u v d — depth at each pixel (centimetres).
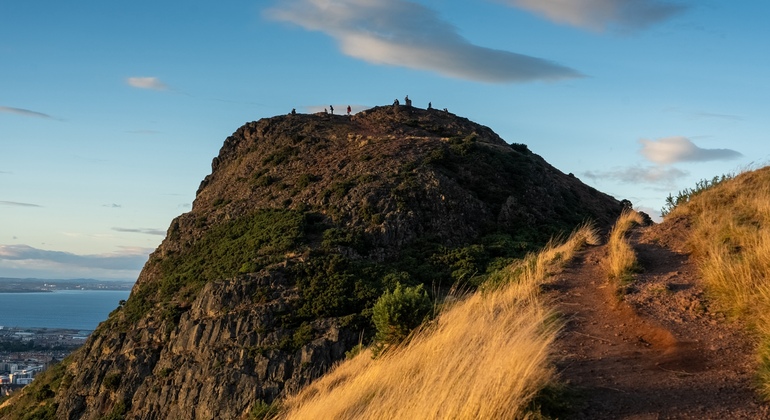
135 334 3822
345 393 1112
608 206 6481
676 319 1044
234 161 6788
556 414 722
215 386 3052
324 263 3797
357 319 3234
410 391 873
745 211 1506
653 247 1609
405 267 4038
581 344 990
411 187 4775
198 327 3425
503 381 736
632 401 752
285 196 5166
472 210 4878
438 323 1274
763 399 712
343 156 5672
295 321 3325
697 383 784
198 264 4512
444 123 7312
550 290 1352
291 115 7162
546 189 5700
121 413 3378
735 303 1022
